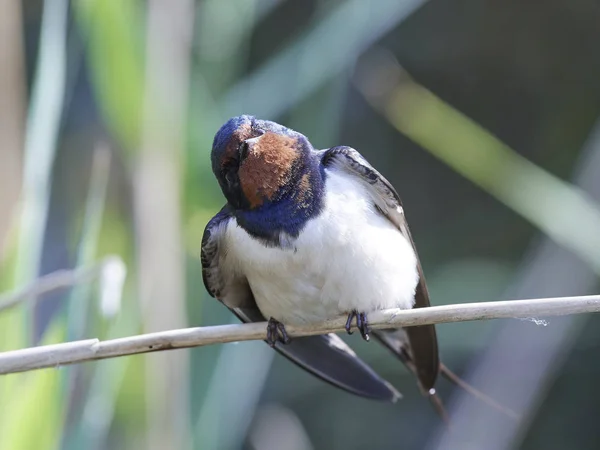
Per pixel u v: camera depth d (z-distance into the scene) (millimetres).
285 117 2348
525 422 2436
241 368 2324
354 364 2301
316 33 2340
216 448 2312
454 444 2297
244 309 2309
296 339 2301
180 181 2318
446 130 2352
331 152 2285
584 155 2568
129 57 2311
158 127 2314
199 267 2332
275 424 2539
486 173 2352
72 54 2396
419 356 2295
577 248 2328
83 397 2297
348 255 2271
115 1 2307
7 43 2291
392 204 2283
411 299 2285
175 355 2312
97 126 2498
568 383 2648
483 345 2477
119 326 2309
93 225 2283
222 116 2328
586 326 2648
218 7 2336
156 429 2309
